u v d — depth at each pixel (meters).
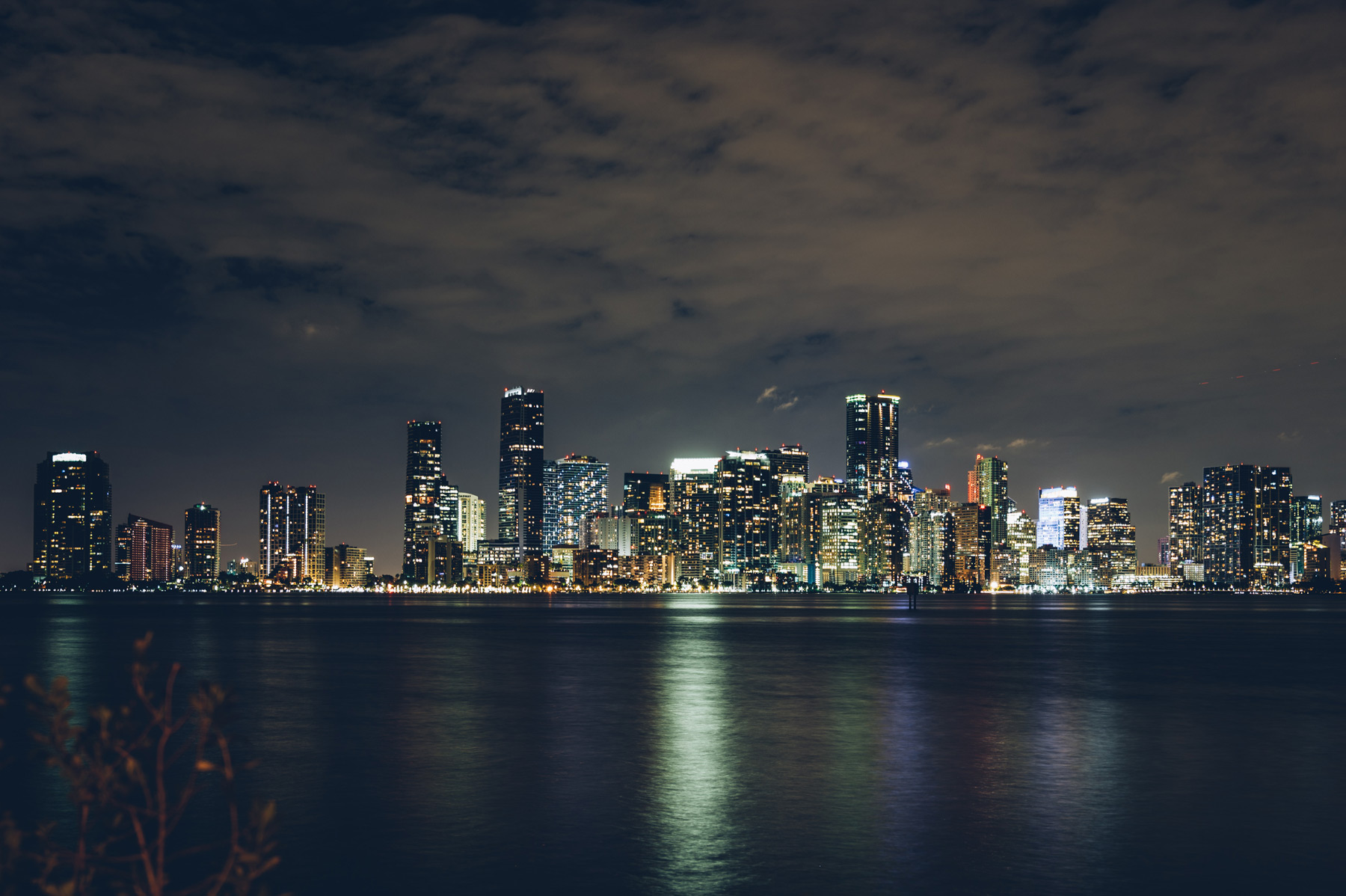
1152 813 27.09
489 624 174.88
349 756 36.00
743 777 32.06
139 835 9.07
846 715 47.66
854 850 23.38
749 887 20.56
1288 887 20.69
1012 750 37.59
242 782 31.19
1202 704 52.72
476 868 21.86
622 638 123.75
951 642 116.50
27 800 28.41
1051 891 20.36
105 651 99.31
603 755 36.28
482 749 37.62
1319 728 43.59
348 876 21.25
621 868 21.92
